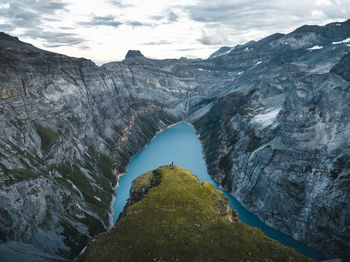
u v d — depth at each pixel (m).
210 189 84.12
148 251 55.94
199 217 67.19
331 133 109.00
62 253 83.00
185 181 88.50
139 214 69.00
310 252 97.88
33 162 116.00
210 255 53.47
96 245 59.56
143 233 61.28
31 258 68.94
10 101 132.12
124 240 59.75
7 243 69.44
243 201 139.00
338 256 91.69
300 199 110.44
